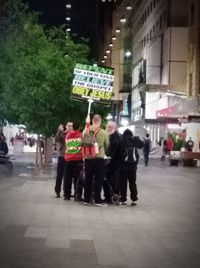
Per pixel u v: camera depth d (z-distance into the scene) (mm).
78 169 17156
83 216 13938
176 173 33906
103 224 12797
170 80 65812
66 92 29734
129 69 107125
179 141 50688
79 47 35562
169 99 65938
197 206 16922
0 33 27484
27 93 28406
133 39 102562
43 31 36281
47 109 28984
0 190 19922
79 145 17125
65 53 35125
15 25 27750
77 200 17156
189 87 60812
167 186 24016
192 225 13109
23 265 8492
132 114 99125
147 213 14969
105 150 16219
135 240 10984
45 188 21016
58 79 29688
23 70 28250
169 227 12703
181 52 66000
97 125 16281
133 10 102938
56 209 15078
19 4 27656
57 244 10219
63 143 17828
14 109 30062
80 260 9000
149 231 12094
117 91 110312
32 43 35094
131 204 16531
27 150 68625
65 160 17438
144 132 72562
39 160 28266
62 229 11867
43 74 29438
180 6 67625
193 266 8938
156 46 73438
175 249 10242
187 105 50844
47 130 29172
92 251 9742
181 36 66125
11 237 10734
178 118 51438
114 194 16656
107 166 16688
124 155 16375
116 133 16500
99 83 19844
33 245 10039
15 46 27781
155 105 73312
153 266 8812
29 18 34406
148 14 84688
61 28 36562
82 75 19797
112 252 9742
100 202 16203
